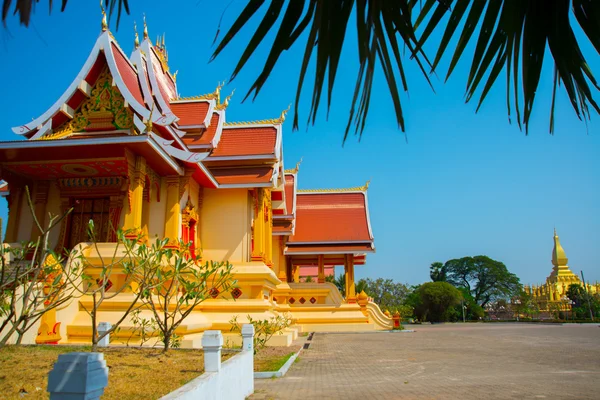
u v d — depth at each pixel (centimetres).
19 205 1555
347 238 3000
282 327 1653
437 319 6159
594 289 6662
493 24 281
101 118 1516
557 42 271
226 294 1689
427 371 1076
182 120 1877
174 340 1086
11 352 806
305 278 6244
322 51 234
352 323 2836
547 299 6862
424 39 276
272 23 241
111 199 1505
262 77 240
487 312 7394
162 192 1580
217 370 595
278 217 2631
